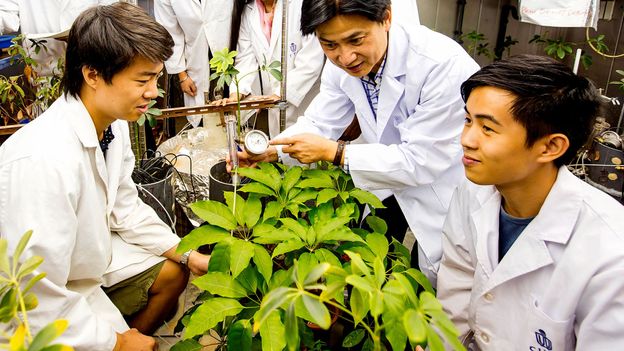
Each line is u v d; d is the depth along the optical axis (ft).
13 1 8.51
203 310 3.37
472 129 3.21
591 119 3.10
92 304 4.40
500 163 3.15
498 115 3.02
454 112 4.75
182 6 8.70
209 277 3.55
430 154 4.84
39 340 1.77
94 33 3.59
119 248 5.03
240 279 3.59
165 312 5.47
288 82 8.28
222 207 3.98
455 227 4.15
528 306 3.43
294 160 5.21
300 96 8.43
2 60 7.96
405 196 5.42
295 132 5.55
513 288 3.51
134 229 5.02
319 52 8.20
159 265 5.14
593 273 3.05
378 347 2.10
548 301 3.30
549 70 2.95
